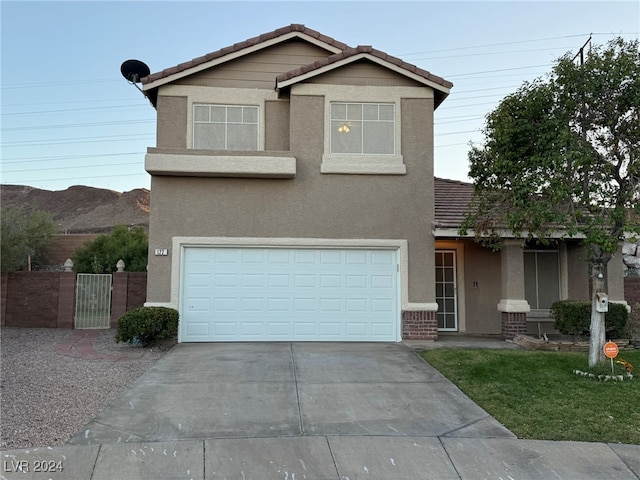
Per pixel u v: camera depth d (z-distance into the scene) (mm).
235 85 13781
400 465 5668
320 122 13312
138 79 14141
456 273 15273
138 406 7438
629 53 9148
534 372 9344
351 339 13031
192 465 5570
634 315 13883
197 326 12781
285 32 13859
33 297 16453
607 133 9258
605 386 8484
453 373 9352
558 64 9555
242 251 13055
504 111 9789
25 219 24281
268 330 12953
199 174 12773
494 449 6086
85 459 5648
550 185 8977
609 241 8539
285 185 13133
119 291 16531
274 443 6160
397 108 13477
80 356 11148
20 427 6516
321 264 13180
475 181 10727
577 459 5852
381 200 13281
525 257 15195
